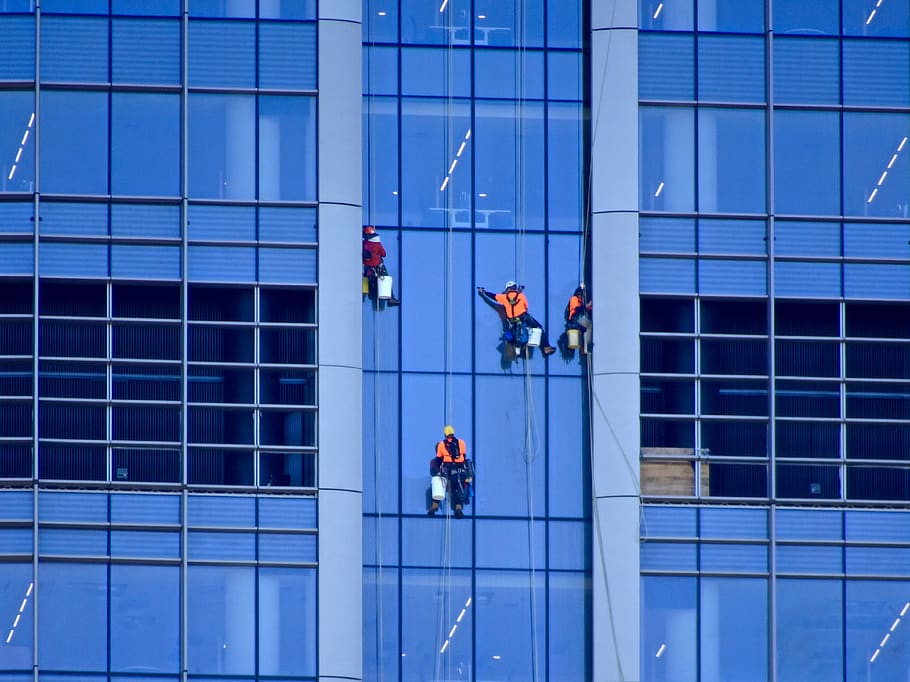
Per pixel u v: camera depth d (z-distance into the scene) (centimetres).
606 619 19288
